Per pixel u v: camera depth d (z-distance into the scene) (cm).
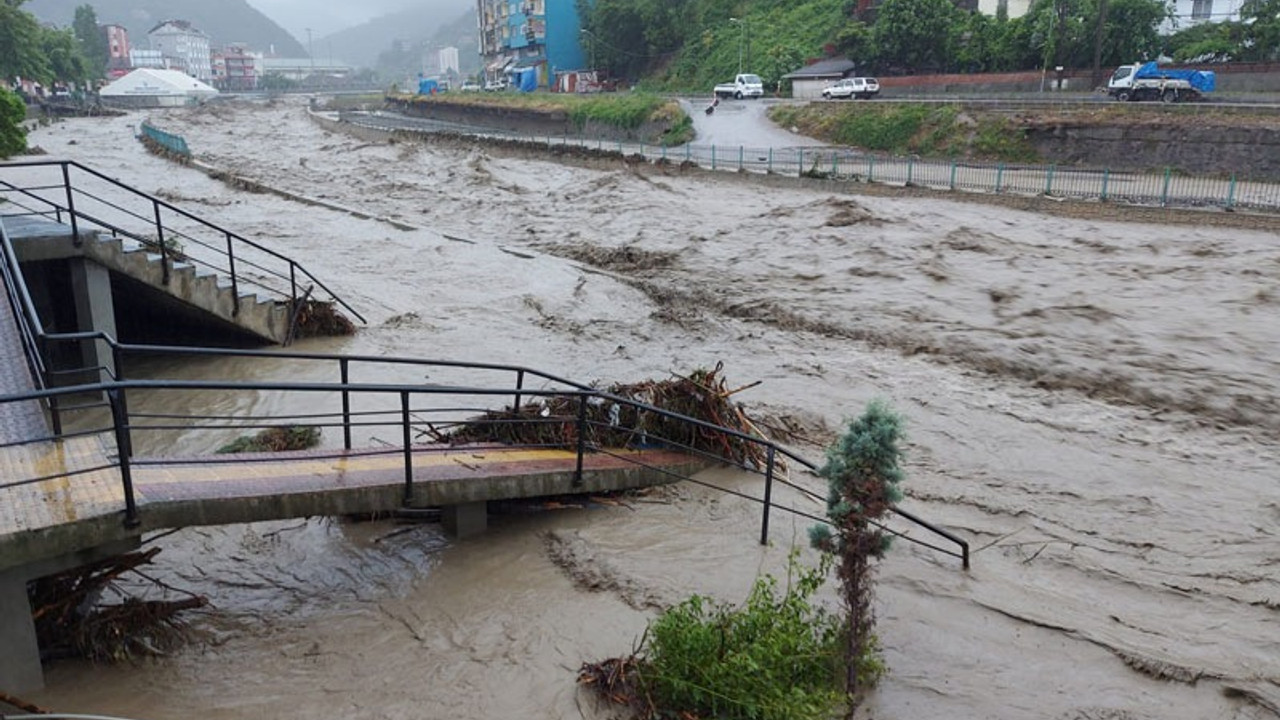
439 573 877
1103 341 1728
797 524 991
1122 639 796
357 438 1187
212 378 1466
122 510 691
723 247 2664
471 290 2152
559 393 930
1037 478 1152
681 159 4328
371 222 3086
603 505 1027
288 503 786
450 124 8062
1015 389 1509
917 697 712
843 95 5850
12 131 4066
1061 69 5447
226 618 793
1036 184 3344
